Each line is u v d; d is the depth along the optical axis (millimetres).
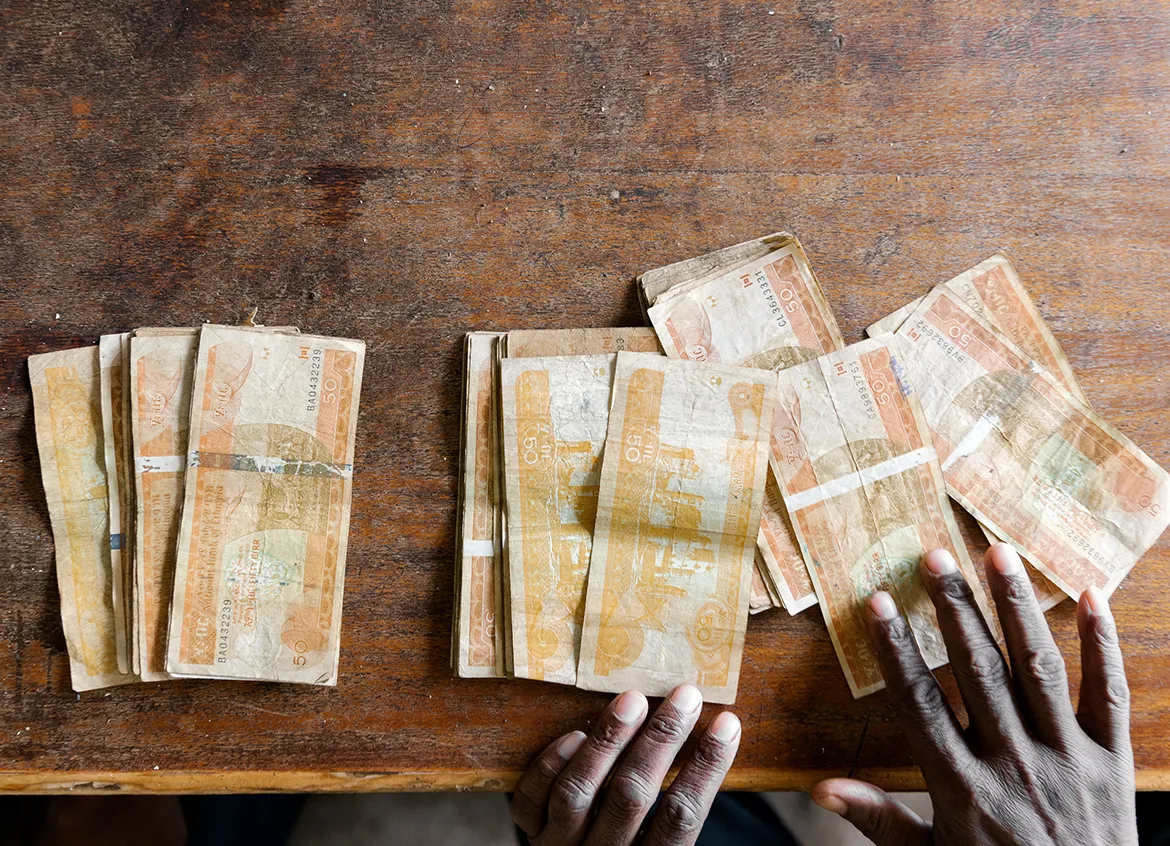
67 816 1157
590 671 916
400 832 1196
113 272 917
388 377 932
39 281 914
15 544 909
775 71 958
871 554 942
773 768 937
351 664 924
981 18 969
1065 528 953
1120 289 967
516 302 940
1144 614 958
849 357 938
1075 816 826
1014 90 970
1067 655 959
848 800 901
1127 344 965
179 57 925
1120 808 838
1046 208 969
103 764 907
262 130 928
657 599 921
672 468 916
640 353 920
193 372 902
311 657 907
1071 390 959
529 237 942
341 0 936
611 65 949
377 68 937
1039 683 851
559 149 946
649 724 881
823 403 939
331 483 914
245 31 929
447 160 938
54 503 906
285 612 905
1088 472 956
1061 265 965
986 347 957
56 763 904
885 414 942
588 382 917
